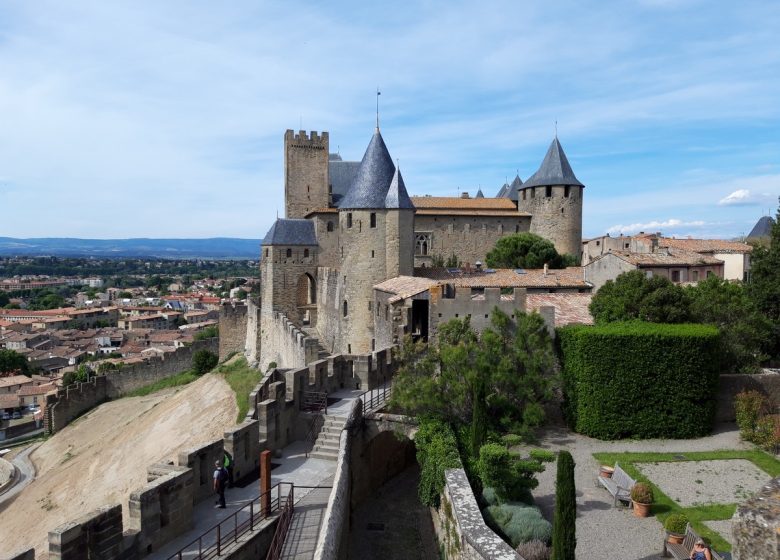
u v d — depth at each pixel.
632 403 32.34
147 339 157.00
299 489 23.55
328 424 29.23
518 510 21.62
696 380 32.34
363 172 60.69
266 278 77.50
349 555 23.98
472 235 94.81
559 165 92.38
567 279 58.19
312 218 80.50
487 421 28.16
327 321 71.56
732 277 66.94
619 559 20.25
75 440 68.12
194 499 21.86
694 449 30.66
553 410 35.16
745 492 25.31
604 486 25.84
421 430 27.30
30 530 43.84
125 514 38.44
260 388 28.67
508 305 37.19
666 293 37.84
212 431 51.84
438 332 35.97
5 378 113.44
